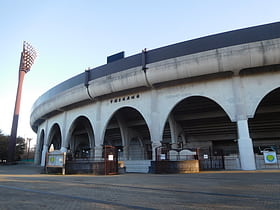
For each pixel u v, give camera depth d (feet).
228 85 70.54
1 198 23.67
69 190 29.25
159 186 32.19
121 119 115.75
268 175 44.75
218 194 24.67
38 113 127.65
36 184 36.32
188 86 76.18
